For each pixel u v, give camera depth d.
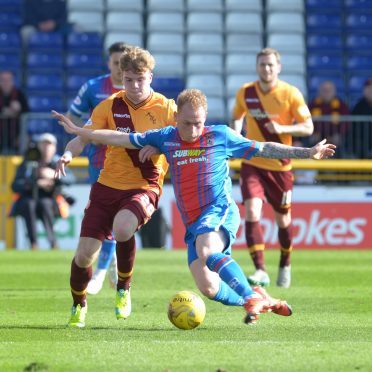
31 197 40.22
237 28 57.09
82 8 57.06
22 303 21.30
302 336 15.98
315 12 57.97
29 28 55.78
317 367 12.80
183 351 14.14
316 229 42.75
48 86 53.44
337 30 57.38
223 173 16.28
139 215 16.80
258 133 26.62
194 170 16.11
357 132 43.44
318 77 55.06
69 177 42.09
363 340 15.52
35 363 12.77
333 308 20.48
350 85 54.84
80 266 16.89
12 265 32.06
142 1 57.75
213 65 55.50
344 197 42.88
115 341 15.27
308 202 42.75
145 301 21.72
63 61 54.53
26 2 56.38
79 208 41.84
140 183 17.17
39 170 40.06
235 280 14.95
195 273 16.02
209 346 14.65
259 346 14.65
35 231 40.31
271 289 24.95
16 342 15.17
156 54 55.34
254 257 25.53
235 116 27.02
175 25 56.97
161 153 16.53
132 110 17.39
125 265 17.09
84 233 16.84
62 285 25.66
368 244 42.94
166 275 28.81
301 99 26.31
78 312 17.17
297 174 43.31
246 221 25.69
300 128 25.92
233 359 13.41
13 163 42.16
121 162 17.09
